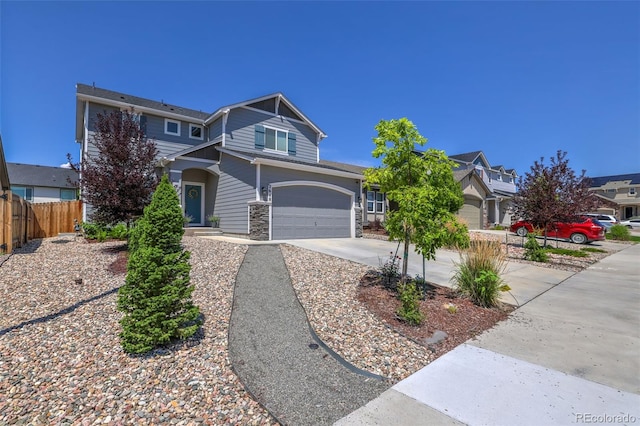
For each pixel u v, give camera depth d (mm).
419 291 5512
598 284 7453
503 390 2926
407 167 5887
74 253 8516
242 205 12828
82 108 14773
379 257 8906
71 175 28672
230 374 3164
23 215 10000
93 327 4098
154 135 15867
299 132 17625
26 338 3740
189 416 2502
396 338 4109
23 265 6945
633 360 3557
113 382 2941
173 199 4098
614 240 18328
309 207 13508
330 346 3850
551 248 12969
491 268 5852
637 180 40281
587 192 11891
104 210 8641
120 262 7477
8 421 2379
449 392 2895
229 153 13438
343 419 2494
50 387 2830
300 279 6617
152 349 3582
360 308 5125
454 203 6031
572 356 3660
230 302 5219
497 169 35469
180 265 3855
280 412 2582
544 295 6449
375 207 21469
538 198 12062
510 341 4105
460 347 3908
